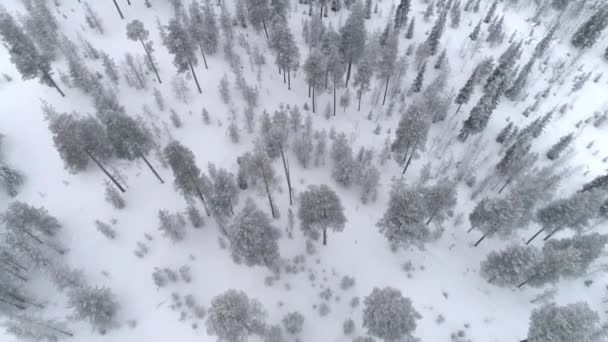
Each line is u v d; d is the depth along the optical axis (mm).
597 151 66125
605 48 93688
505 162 54250
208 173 48969
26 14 68625
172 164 37188
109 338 35375
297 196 47906
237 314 29469
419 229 37531
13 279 36750
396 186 45781
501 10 106250
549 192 48688
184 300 37750
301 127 55688
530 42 92250
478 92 73312
